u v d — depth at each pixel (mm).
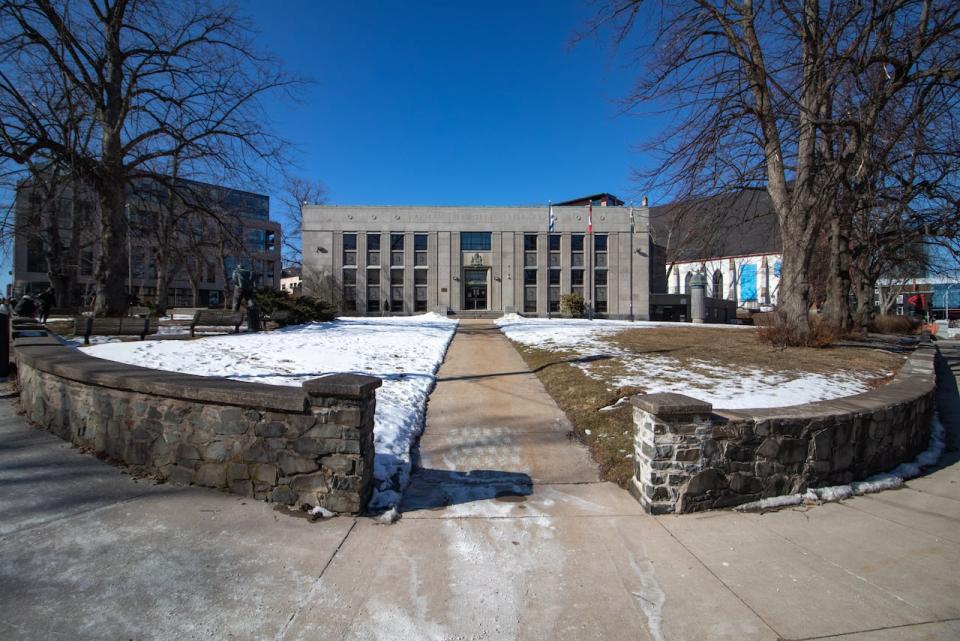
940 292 58031
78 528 3729
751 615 2848
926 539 3846
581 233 45500
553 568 3350
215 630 2635
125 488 4473
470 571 3295
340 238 44969
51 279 25109
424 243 45625
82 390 5527
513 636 2654
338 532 3783
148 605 2828
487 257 45500
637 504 4445
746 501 4418
